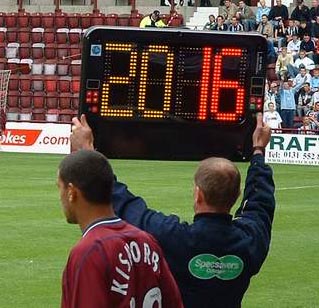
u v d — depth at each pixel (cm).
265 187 696
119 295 548
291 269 1545
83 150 577
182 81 695
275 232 1911
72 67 4834
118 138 691
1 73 4344
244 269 654
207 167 655
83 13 5228
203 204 655
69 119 4675
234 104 704
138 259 560
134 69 689
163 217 649
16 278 1433
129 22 4978
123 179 2916
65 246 1692
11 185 2681
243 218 678
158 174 3108
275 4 5050
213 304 649
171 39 691
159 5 5344
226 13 4647
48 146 4125
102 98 686
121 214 651
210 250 645
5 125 4181
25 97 4734
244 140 710
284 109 4041
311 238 1847
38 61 4903
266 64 706
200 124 700
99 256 547
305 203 2409
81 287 541
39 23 5059
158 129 695
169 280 576
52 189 2580
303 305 1306
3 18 5097
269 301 1326
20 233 1822
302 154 3859
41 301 1298
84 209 568
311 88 4162
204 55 698
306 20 4550
